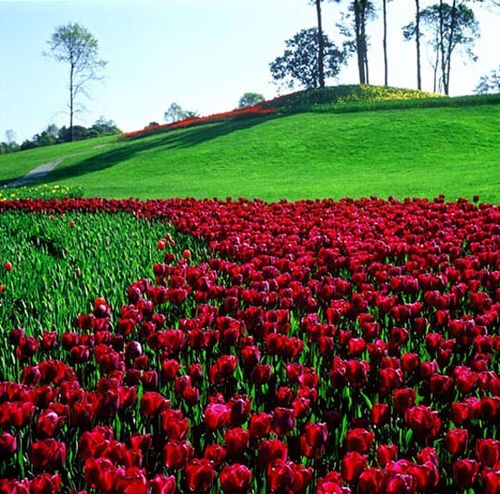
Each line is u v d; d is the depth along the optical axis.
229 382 4.30
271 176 32.19
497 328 5.52
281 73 75.56
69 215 14.68
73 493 2.88
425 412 3.20
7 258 8.99
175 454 2.87
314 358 4.64
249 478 2.65
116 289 6.90
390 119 43.47
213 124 53.69
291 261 7.52
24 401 3.60
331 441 3.43
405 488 2.56
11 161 54.94
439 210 12.52
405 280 6.18
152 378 3.92
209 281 6.62
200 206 14.05
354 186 23.86
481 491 3.14
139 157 42.91
